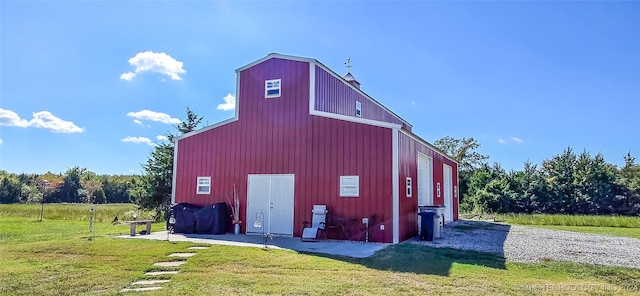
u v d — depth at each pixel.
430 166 15.85
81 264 7.77
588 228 17.78
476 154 40.41
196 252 8.98
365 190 11.16
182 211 12.91
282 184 12.45
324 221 11.41
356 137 11.52
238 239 11.29
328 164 11.80
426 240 11.52
